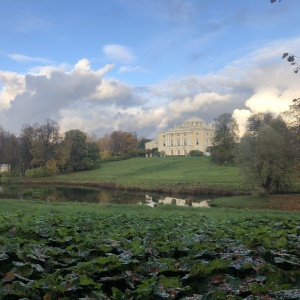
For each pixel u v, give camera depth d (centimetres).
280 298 529
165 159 13425
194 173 8650
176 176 8175
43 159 10281
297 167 4553
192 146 17100
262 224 1291
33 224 1131
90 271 642
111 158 14125
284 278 673
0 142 10550
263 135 4503
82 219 1355
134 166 11788
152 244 840
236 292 565
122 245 830
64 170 11462
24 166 10775
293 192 4909
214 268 658
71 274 618
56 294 558
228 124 9988
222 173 8269
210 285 614
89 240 859
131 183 7338
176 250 804
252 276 657
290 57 760
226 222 1380
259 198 4528
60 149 10556
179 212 2333
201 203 4547
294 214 2388
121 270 659
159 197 5397
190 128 17162
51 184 8500
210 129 17438
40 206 2498
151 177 8356
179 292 566
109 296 588
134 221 1393
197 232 1060
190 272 630
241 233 1003
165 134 18125
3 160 10756
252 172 4600
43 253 753
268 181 4650
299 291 548
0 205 2519
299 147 4469
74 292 572
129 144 15912
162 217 1608
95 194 5994
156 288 553
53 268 706
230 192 5459
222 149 9950
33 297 550
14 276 620
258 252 784
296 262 734
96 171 10975
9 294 539
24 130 10750
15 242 838
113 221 1362
